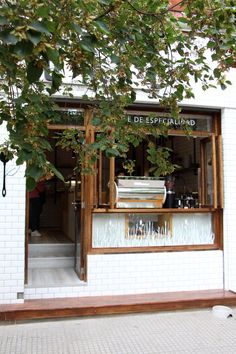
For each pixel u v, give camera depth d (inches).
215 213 253.1
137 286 231.9
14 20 65.9
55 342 175.2
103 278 227.5
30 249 285.9
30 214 340.5
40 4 67.2
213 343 175.5
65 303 209.9
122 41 113.7
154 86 136.6
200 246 248.2
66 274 249.0
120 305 210.4
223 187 247.4
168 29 131.9
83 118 223.8
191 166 261.1
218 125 253.4
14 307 201.3
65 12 81.3
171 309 217.8
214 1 117.0
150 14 119.3
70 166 375.9
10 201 210.4
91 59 105.2
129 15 117.3
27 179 77.1
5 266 208.4
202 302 222.5
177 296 227.1
